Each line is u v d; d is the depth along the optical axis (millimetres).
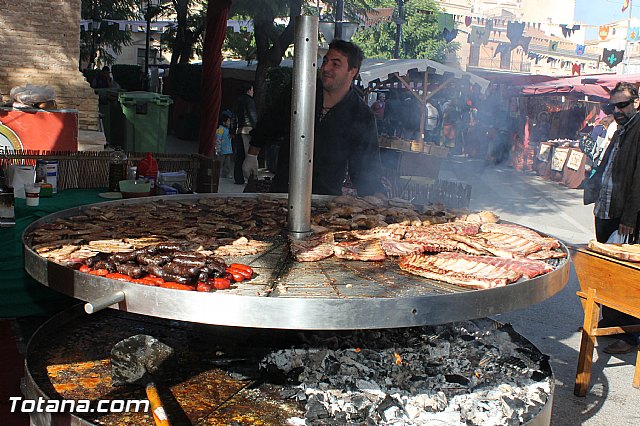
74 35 8961
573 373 4785
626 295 4184
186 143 19078
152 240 3119
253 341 3131
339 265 2896
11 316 4480
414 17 28797
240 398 2598
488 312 2373
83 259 2602
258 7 14344
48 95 6770
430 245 3164
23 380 2727
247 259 2924
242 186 12062
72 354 2928
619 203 5496
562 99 20844
